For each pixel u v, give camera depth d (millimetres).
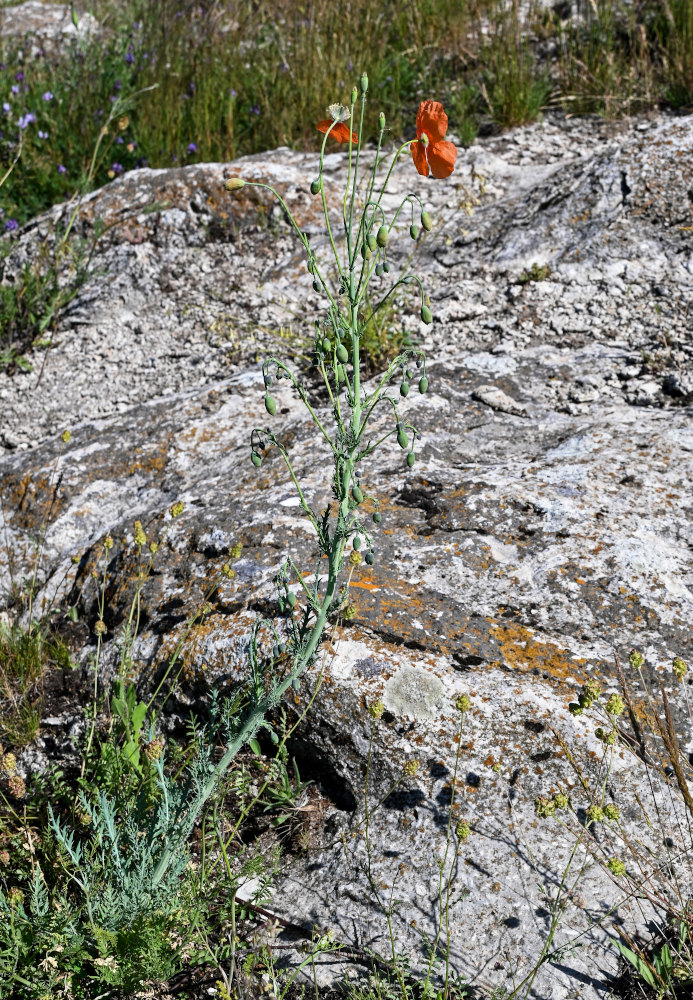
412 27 6727
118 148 6109
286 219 5125
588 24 6496
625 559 2770
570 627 2631
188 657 2717
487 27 6766
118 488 3629
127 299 4957
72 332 4832
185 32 6844
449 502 3045
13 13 9203
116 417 4012
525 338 4102
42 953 2100
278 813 2533
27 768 2719
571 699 2441
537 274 4375
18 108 6363
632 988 2018
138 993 2100
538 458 3309
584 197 4617
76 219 5367
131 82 6582
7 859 2275
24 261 5285
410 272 4613
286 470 3346
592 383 3719
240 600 2820
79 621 3160
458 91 6105
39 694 2953
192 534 3123
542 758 2369
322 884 2328
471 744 2410
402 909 2211
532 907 2158
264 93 6359
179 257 5094
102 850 2293
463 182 5266
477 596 2748
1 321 4785
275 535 2984
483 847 2275
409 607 2703
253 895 2303
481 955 2104
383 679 2486
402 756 2438
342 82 6094
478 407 3617
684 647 2561
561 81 6195
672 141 4590
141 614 2982
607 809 2084
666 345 3900
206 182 5234
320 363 2086
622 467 3154
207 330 4648
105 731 2752
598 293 4227
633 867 2201
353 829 2432
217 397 3951
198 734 2314
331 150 6043
